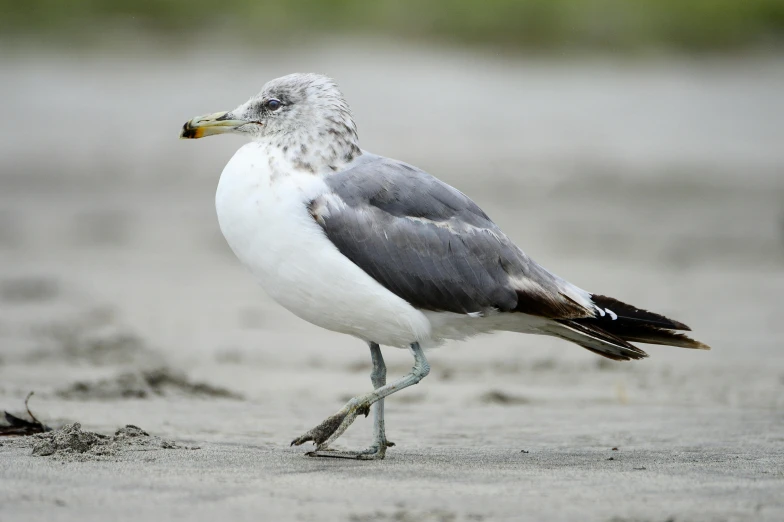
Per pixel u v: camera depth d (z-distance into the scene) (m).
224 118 8.64
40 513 6.17
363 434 9.55
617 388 12.24
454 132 32.69
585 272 19.22
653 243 22.05
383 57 41.81
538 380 12.75
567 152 31.30
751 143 33.91
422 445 8.95
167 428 9.36
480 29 44.66
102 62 39.25
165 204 25.39
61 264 19.47
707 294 17.77
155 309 16.23
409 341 8.30
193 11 43.78
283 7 44.19
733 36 48.16
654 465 7.92
